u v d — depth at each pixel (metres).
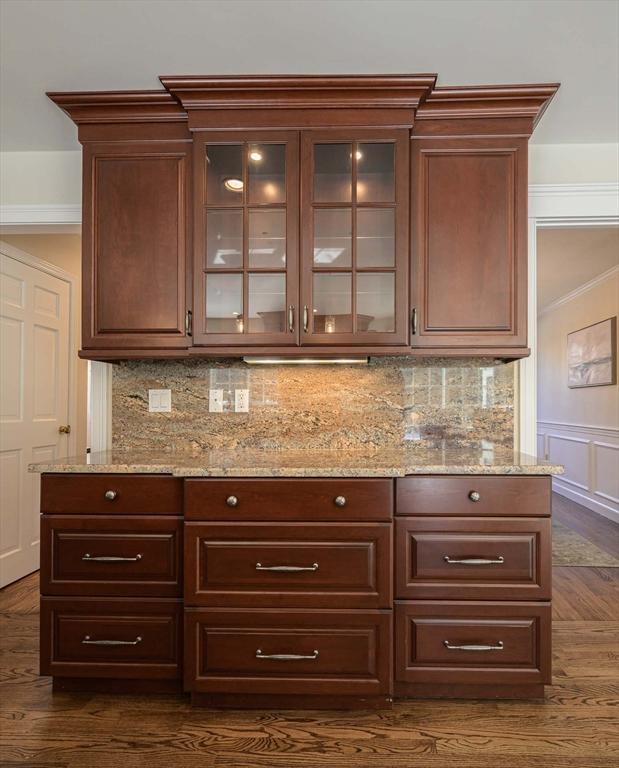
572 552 3.62
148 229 2.04
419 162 2.01
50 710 1.77
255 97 1.95
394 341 1.97
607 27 1.65
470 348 2.00
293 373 2.33
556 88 1.91
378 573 1.74
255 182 2.01
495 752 1.57
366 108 1.96
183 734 1.65
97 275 2.05
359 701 1.77
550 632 1.76
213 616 1.75
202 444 2.32
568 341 5.58
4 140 2.33
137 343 2.04
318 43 1.75
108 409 2.36
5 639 2.27
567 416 5.66
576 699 1.83
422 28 1.67
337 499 1.74
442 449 2.28
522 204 2.00
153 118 2.04
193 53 1.80
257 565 1.75
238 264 2.01
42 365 3.20
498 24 1.65
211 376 2.34
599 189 2.33
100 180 2.05
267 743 1.61
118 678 1.83
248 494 1.75
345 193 2.00
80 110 2.02
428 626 1.77
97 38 1.72
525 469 1.76
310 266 1.99
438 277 2.00
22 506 3.02
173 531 1.81
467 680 1.77
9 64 1.84
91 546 1.82
